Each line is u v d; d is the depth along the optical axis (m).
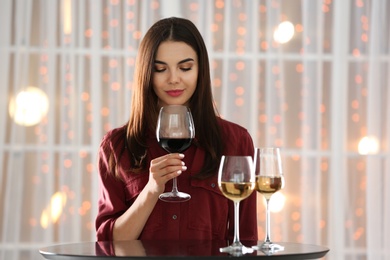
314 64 4.61
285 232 4.56
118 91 4.51
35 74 4.50
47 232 4.49
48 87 4.48
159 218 2.84
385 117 4.65
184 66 2.85
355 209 4.64
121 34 4.52
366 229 4.64
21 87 4.47
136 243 2.58
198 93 2.92
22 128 4.48
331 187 4.63
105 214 2.88
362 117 4.66
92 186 4.51
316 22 4.61
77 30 4.50
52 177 4.50
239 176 2.39
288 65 4.60
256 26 4.55
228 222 2.95
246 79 4.57
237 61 4.56
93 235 4.50
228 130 2.98
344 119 4.62
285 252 2.33
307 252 2.32
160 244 2.55
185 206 2.85
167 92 2.85
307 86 4.61
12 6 4.48
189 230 2.83
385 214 4.63
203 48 2.90
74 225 4.49
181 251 2.33
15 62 4.47
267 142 4.58
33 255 4.49
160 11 4.51
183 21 2.89
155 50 2.85
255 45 4.56
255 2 4.55
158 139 2.65
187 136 2.63
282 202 4.57
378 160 4.63
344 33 4.62
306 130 4.61
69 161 4.51
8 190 4.47
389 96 4.64
